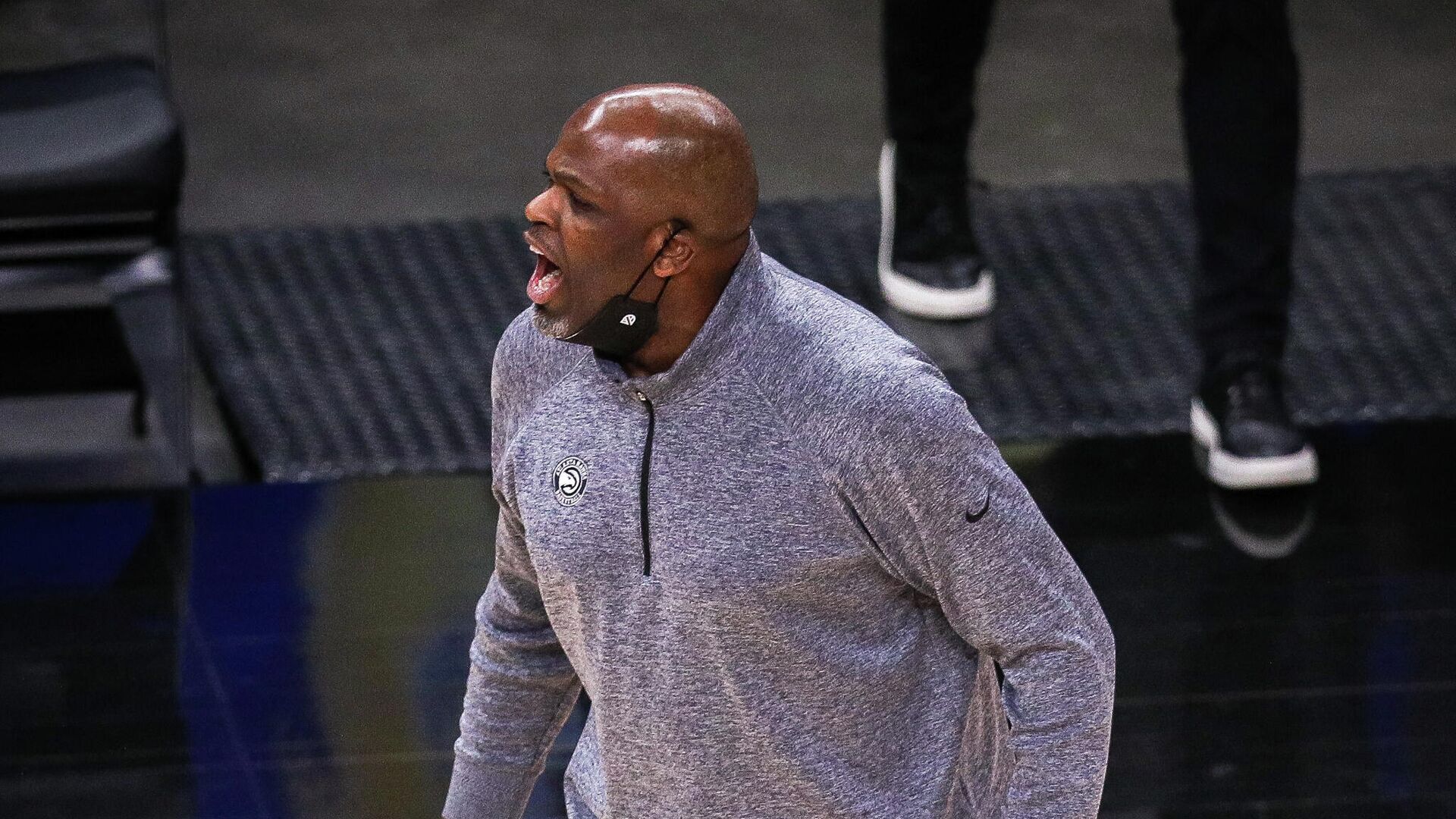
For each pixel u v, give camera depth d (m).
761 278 5.37
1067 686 5.50
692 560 5.35
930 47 14.45
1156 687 10.99
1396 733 10.58
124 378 13.98
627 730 5.71
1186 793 10.14
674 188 5.11
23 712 10.80
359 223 16.66
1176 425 13.76
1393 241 16.28
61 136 12.16
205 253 16.06
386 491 12.98
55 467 13.08
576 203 5.19
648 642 5.54
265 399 14.12
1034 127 18.19
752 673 5.51
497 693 6.48
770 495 5.29
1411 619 11.59
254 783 10.24
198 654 11.33
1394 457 13.28
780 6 20.59
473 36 19.92
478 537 12.48
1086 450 13.42
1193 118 12.82
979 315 15.20
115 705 10.87
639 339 5.36
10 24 14.00
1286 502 12.78
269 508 12.76
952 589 5.46
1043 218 16.72
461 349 14.84
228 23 20.09
